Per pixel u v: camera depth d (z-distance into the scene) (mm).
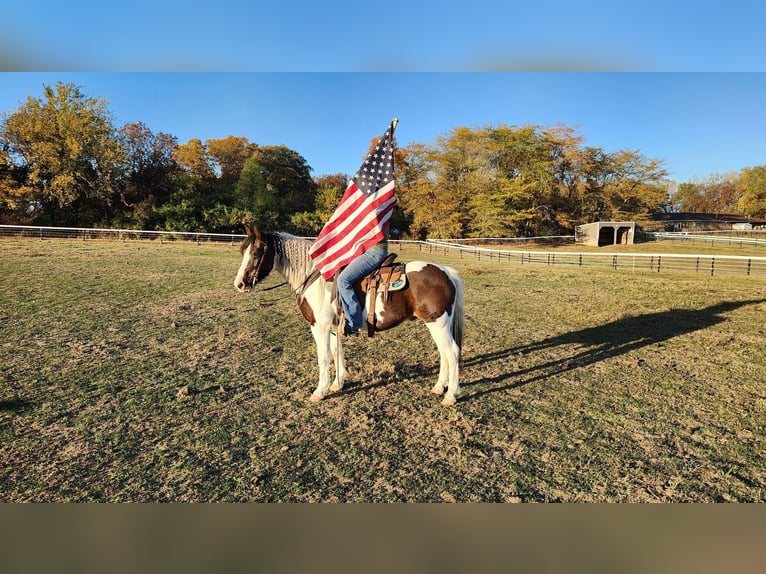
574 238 42438
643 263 21312
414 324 7934
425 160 45594
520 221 44656
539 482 3123
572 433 3850
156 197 43625
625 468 3299
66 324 7387
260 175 47812
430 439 3732
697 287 12625
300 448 3562
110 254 19641
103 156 37188
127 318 8000
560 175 48594
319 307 4395
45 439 3633
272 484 3080
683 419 4129
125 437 3697
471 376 5316
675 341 6848
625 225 39375
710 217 62188
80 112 35938
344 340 6871
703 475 3215
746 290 11938
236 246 28203
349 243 4293
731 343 6723
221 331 7266
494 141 44594
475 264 21672
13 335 6641
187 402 4426
